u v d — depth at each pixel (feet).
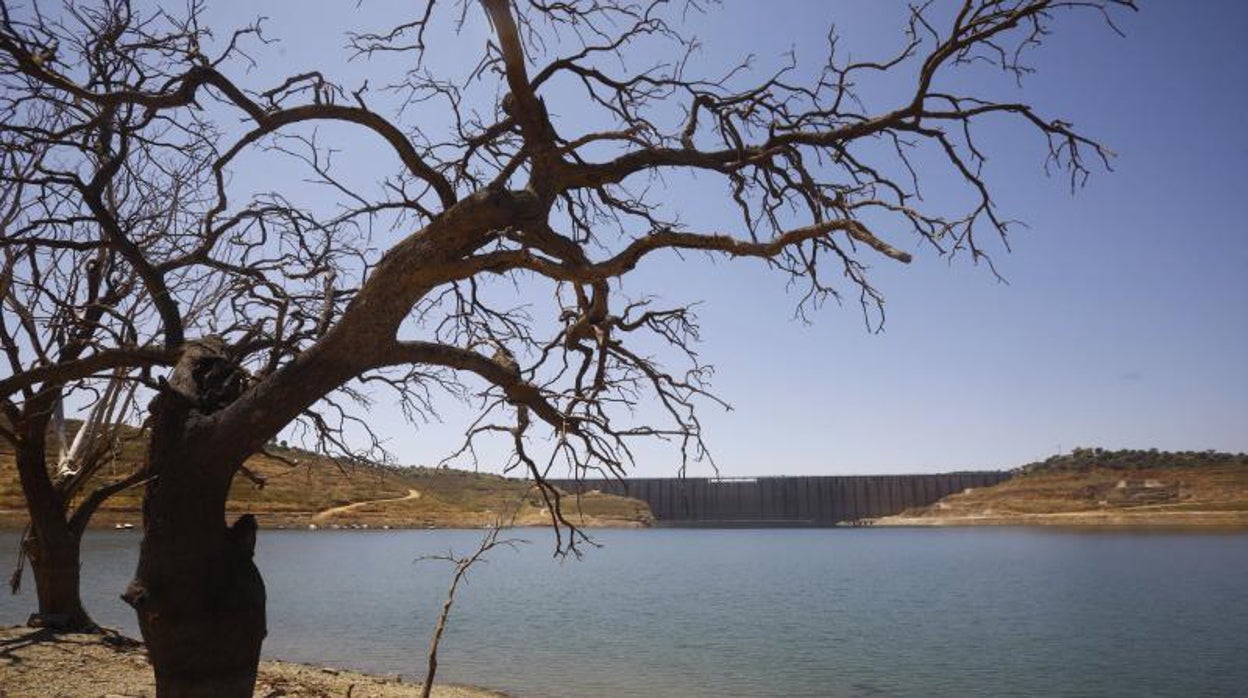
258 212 34.14
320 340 23.84
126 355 26.66
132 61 28.58
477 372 25.45
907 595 182.50
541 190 24.88
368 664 84.53
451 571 236.84
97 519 292.61
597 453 26.84
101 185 34.94
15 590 52.85
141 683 42.83
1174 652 105.29
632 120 28.04
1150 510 622.54
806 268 27.22
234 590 24.47
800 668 91.91
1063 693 81.00
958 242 25.21
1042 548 377.30
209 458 23.62
